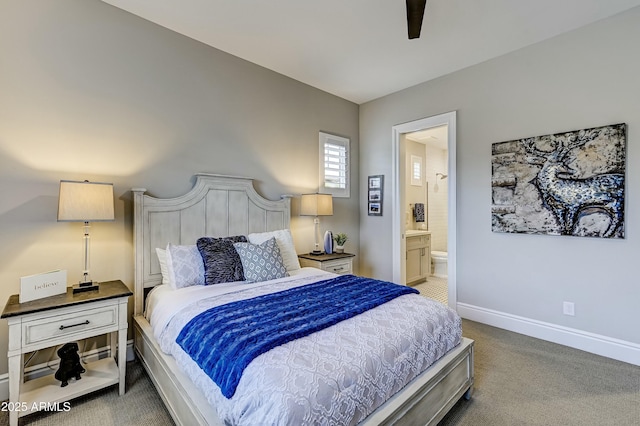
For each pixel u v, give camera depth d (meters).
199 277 2.38
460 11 2.40
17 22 2.04
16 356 1.65
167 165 2.69
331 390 1.15
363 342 1.43
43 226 2.13
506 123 3.06
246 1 2.32
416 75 3.57
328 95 4.09
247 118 3.24
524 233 2.94
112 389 2.08
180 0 2.32
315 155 3.93
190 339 1.58
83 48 2.28
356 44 2.91
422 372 1.60
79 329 1.86
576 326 2.67
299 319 1.62
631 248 2.39
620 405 1.88
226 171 3.08
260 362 1.22
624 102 2.41
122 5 2.40
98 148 2.35
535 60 2.88
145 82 2.57
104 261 2.38
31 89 2.09
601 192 2.49
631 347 2.40
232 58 3.12
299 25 2.62
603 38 2.51
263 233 3.03
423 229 5.88
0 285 1.99
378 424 1.24
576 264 2.67
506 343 2.77
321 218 4.01
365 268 4.47
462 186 3.40
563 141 2.68
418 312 1.81
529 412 1.83
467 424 1.73
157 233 2.57
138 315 2.46
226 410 1.20
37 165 2.11
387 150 4.18
